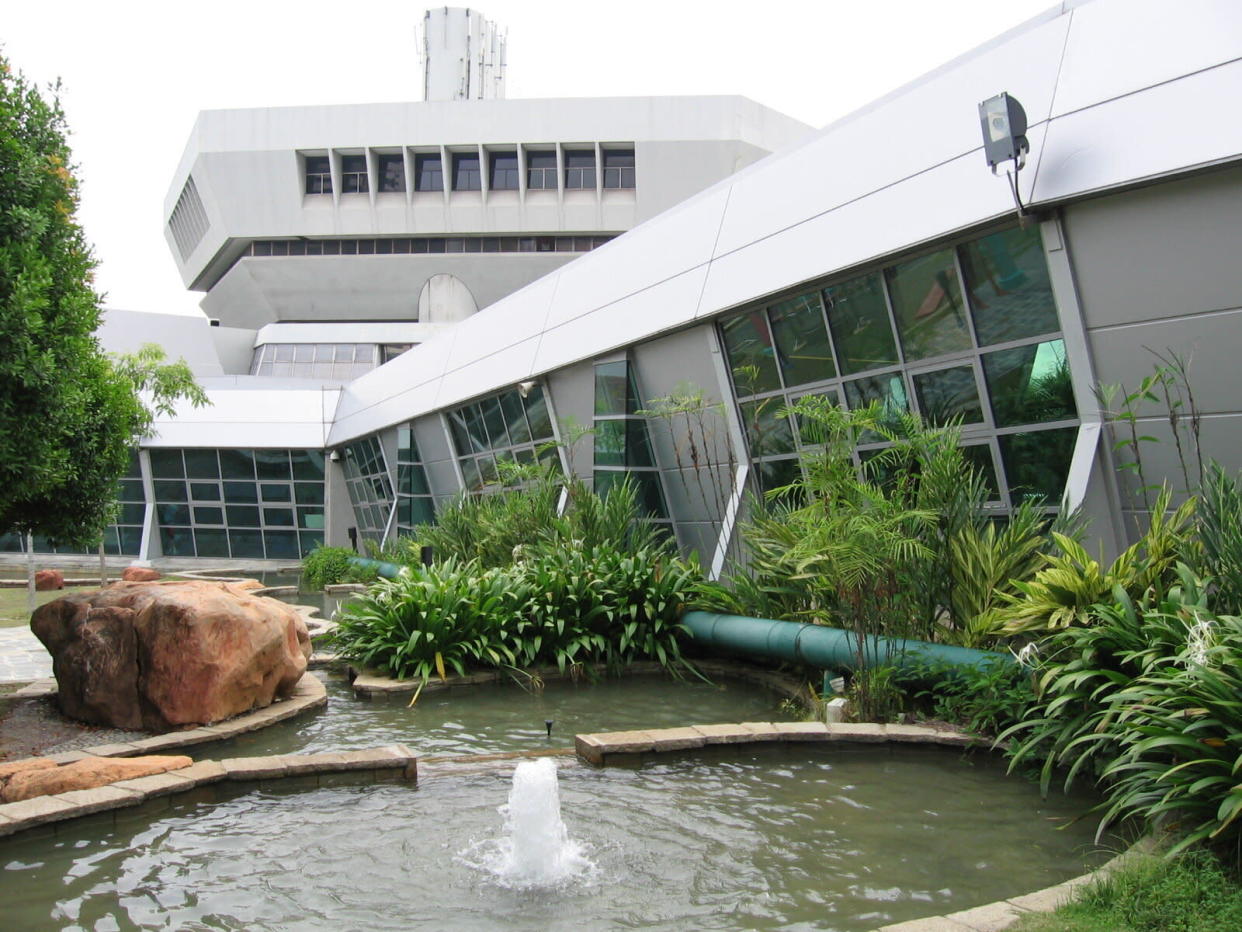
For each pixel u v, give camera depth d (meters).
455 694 10.55
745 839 5.62
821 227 11.90
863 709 8.19
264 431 34.81
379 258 55.69
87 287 9.62
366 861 5.39
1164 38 8.33
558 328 18.44
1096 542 8.70
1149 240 8.16
